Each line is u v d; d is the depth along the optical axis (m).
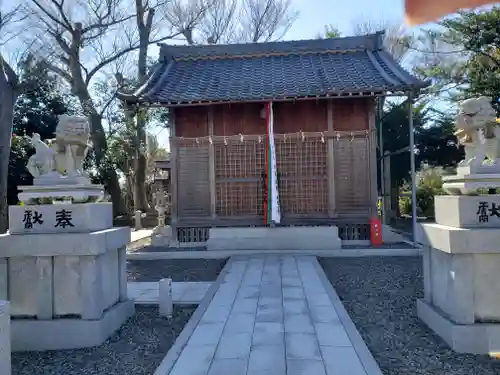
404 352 4.29
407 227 16.45
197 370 3.77
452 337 4.30
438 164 19.89
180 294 6.96
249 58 13.66
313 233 10.77
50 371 4.12
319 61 12.95
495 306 4.34
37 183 5.07
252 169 11.43
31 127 19.27
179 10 22.47
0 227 11.70
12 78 12.38
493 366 3.91
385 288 7.05
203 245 11.62
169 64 13.41
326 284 7.14
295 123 11.48
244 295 6.49
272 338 4.56
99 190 5.45
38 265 4.85
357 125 11.32
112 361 4.30
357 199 11.23
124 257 5.87
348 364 3.84
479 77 14.48
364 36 13.32
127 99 10.57
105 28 20.47
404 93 10.48
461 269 4.36
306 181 11.33
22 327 4.73
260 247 10.85
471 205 4.45
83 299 4.82
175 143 11.65
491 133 4.66
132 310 5.90
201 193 11.61
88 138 5.43
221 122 11.63
